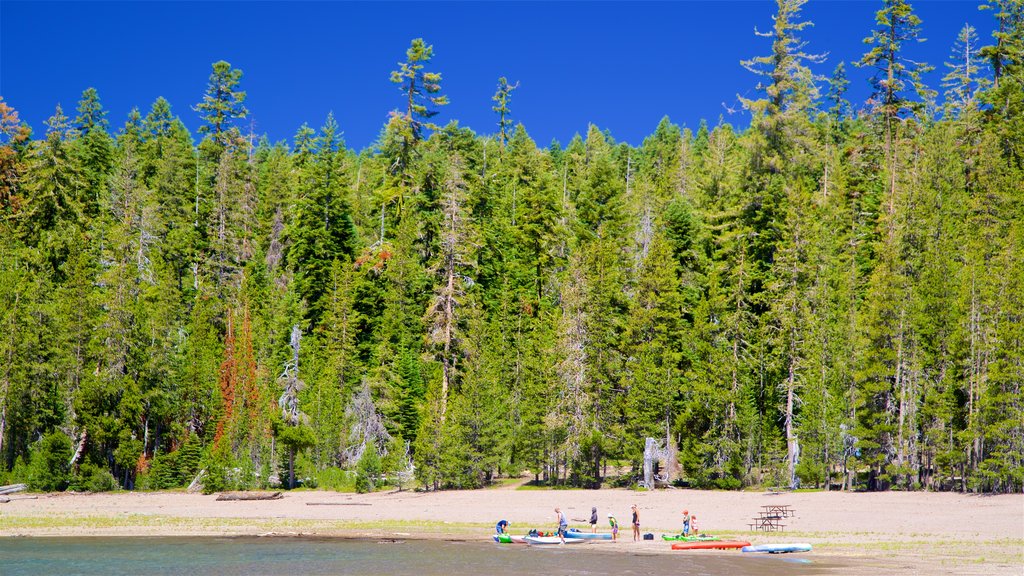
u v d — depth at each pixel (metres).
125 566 29.64
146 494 60.22
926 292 58.66
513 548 35.47
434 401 62.62
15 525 43.22
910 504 47.91
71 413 64.88
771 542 35.81
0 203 86.19
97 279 70.56
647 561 31.27
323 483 64.12
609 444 62.00
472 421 61.69
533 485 64.19
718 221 76.50
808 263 64.88
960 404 55.69
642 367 61.81
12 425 63.19
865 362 58.75
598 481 62.97
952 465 53.31
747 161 76.69
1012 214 67.19
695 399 61.47
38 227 81.44
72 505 52.91
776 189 72.38
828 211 75.56
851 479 58.22
